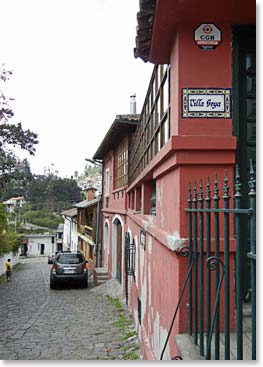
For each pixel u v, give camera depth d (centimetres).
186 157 362
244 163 384
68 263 1820
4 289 1841
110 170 1953
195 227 323
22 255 5903
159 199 526
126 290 1282
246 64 391
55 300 1455
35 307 1309
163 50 444
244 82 390
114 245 1767
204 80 376
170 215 418
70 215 4253
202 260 305
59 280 1786
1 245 2559
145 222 725
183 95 375
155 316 545
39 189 7612
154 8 380
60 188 7625
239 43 388
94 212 2475
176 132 380
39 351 802
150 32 432
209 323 287
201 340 292
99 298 1489
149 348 598
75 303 1377
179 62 377
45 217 7406
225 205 255
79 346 836
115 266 1756
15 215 6012
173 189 398
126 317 1102
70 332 958
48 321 1084
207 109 373
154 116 630
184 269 352
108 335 925
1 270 2527
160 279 493
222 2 348
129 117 1328
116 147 1780
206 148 360
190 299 338
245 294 377
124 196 1427
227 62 379
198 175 363
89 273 2491
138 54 488
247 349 291
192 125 372
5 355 775
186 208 361
